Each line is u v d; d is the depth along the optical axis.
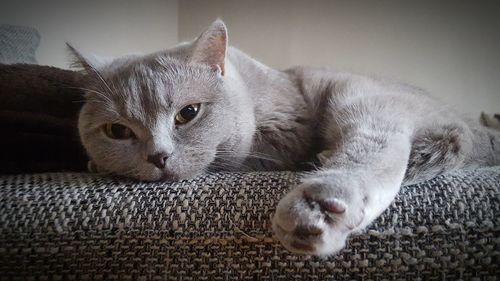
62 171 0.26
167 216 0.17
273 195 0.18
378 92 0.28
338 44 0.55
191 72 0.24
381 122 0.22
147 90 0.23
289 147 0.28
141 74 0.24
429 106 0.26
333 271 0.16
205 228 0.17
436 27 0.48
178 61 0.24
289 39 0.59
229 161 0.26
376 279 0.16
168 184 0.20
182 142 0.23
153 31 0.62
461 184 0.18
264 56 0.61
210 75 0.25
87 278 0.17
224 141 0.25
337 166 0.19
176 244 0.17
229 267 0.17
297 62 0.58
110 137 0.24
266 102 0.28
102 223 0.17
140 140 0.23
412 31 0.50
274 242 0.17
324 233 0.15
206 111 0.24
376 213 0.17
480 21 0.45
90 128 0.25
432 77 0.48
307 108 0.30
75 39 0.47
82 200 0.18
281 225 0.16
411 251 0.16
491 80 0.45
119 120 0.23
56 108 0.26
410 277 0.16
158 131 0.23
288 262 0.16
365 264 0.16
